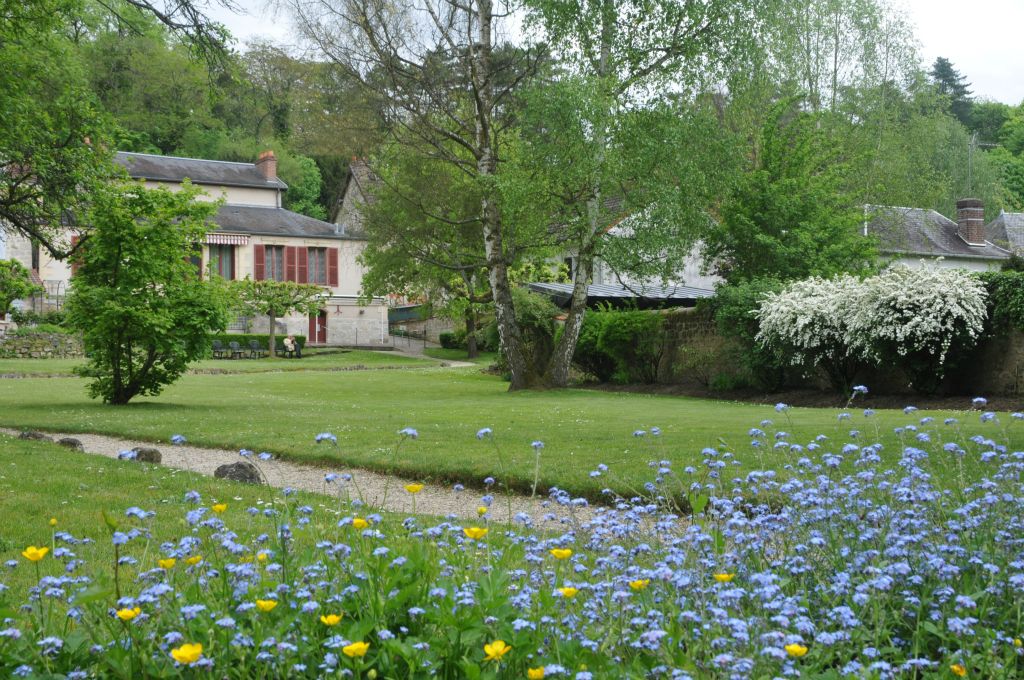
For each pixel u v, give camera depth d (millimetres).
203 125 57938
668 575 3076
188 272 18344
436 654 2697
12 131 14594
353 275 50531
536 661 2658
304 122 26281
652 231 22062
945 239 42781
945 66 76250
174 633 2561
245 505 7082
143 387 18203
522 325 29594
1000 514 3896
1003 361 18047
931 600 3217
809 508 4121
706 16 21875
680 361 25594
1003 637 2912
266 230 47844
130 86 53625
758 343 21547
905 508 4207
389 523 5098
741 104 28797
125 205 17344
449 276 35875
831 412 15508
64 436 12969
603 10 21703
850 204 33938
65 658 2715
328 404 18625
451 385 26328
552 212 24250
